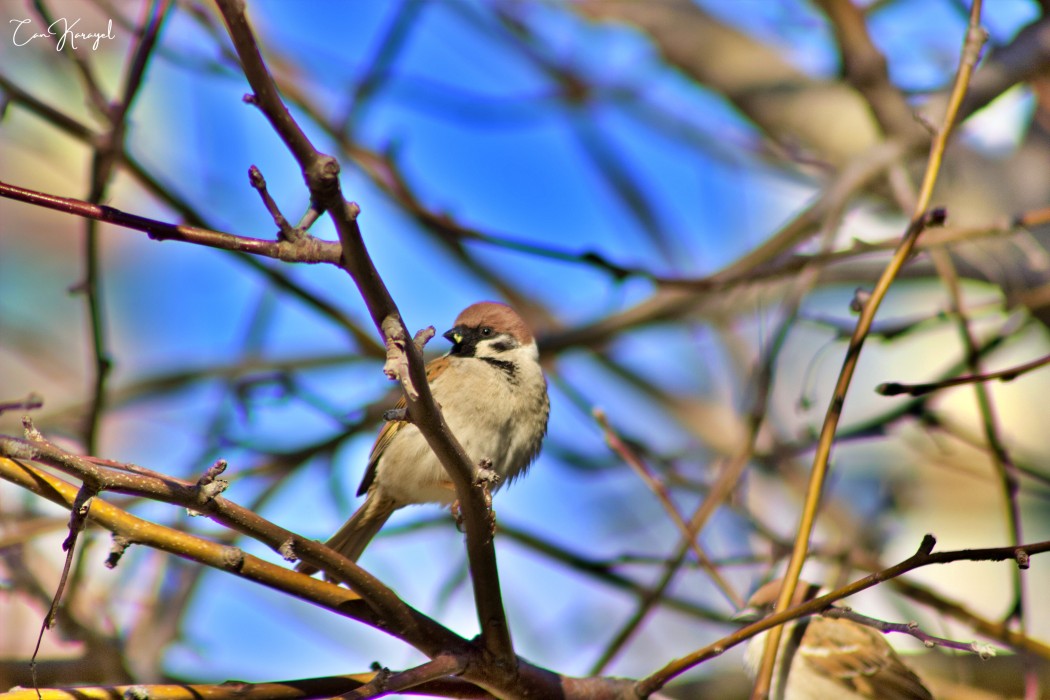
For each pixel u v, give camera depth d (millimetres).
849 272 12086
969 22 6910
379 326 4988
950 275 8516
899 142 9469
